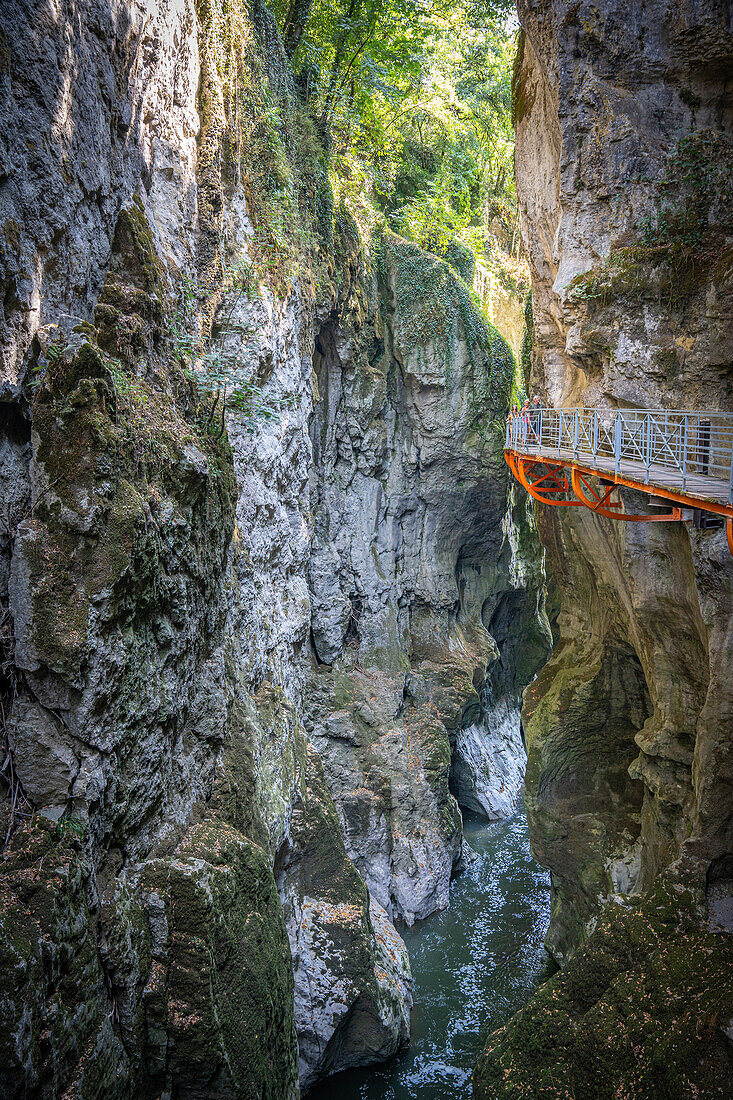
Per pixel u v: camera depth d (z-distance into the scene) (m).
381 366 22.59
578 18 14.61
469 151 27.98
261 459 14.94
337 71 21.84
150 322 9.89
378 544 22.36
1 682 7.41
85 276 9.01
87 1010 6.72
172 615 9.25
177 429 9.66
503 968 17.16
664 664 14.00
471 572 25.86
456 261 25.83
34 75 7.77
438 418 22.88
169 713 8.99
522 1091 12.31
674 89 14.48
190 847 9.06
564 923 16.75
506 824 23.70
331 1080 14.42
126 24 10.21
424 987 16.67
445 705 22.45
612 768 17.16
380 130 24.72
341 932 14.62
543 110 16.81
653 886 12.73
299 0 19.38
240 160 14.90
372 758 19.61
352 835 18.86
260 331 14.55
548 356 18.03
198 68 13.68
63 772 7.31
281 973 10.27
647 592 13.71
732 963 11.35
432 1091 14.07
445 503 23.73
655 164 14.39
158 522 8.67
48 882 6.59
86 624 7.36
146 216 11.29
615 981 12.30
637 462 11.72
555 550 19.27
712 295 13.17
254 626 14.01
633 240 14.50
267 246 15.66
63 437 7.56
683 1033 10.91
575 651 18.48
